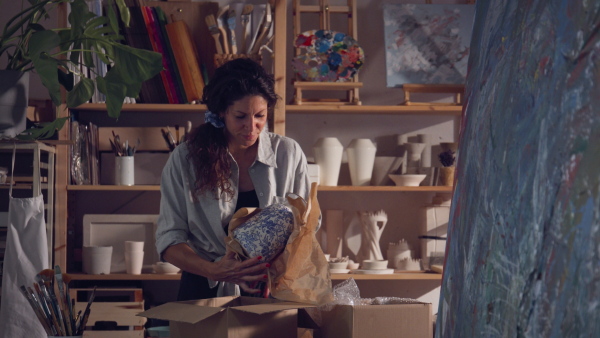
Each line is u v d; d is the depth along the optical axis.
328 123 3.55
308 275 1.34
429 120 3.58
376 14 3.55
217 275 1.74
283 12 3.20
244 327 1.21
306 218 1.39
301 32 3.53
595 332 0.56
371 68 3.55
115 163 3.20
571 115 0.66
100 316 2.96
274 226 1.47
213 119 1.96
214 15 3.40
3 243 2.79
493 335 0.77
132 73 2.62
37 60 2.44
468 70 1.06
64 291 1.61
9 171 3.28
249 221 1.52
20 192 3.29
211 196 1.97
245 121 1.91
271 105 1.97
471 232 0.90
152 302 3.28
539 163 0.71
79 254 3.25
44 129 2.59
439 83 3.30
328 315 1.32
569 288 0.61
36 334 2.41
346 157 3.55
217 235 1.98
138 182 3.23
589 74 0.64
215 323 1.23
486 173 0.87
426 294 3.51
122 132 3.25
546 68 0.73
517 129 0.79
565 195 0.65
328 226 3.38
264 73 1.95
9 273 2.41
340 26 3.54
